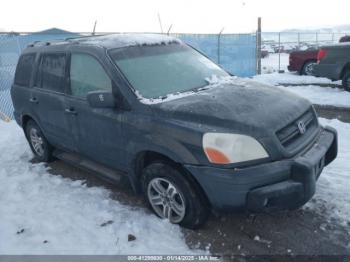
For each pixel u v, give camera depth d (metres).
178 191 3.45
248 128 3.09
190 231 3.57
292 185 3.04
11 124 8.41
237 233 3.53
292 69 14.24
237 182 2.99
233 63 15.05
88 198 4.39
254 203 3.01
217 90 3.82
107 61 3.96
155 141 3.43
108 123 3.92
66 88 4.57
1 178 5.22
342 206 3.86
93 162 4.69
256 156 3.05
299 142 3.35
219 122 3.16
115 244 3.45
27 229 3.81
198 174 3.16
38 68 5.21
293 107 3.56
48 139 5.36
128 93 3.72
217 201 3.15
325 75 10.29
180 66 4.30
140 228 3.67
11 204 4.38
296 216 3.75
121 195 4.41
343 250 3.21
